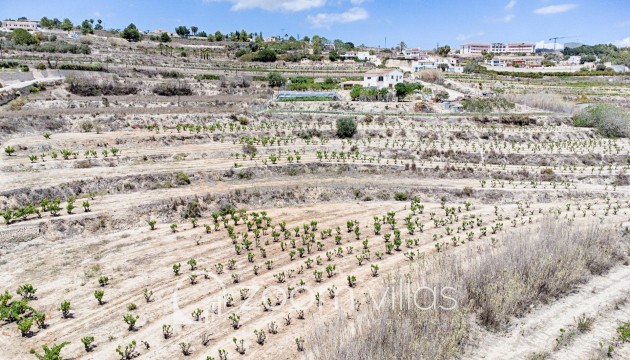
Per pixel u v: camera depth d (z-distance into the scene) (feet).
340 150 203.31
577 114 275.80
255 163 176.55
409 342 71.05
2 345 76.13
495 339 81.10
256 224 133.69
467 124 254.27
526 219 144.87
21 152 163.63
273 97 307.78
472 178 182.19
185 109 233.55
